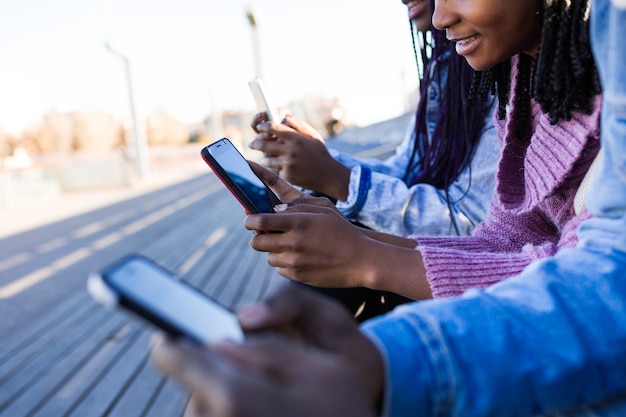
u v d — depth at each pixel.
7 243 9.48
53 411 2.74
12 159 22.08
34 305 5.12
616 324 0.53
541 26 0.77
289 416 0.33
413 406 0.47
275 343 0.39
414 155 1.71
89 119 49.62
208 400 0.33
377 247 0.80
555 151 0.80
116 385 2.95
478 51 0.82
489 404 0.48
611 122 0.56
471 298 0.55
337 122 32.41
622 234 0.57
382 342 0.48
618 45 0.55
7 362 3.52
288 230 0.80
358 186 1.41
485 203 1.36
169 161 37.56
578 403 0.52
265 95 1.57
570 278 0.56
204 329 0.42
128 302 0.39
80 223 11.30
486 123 1.38
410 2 1.48
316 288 1.19
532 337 0.52
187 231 8.87
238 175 1.00
